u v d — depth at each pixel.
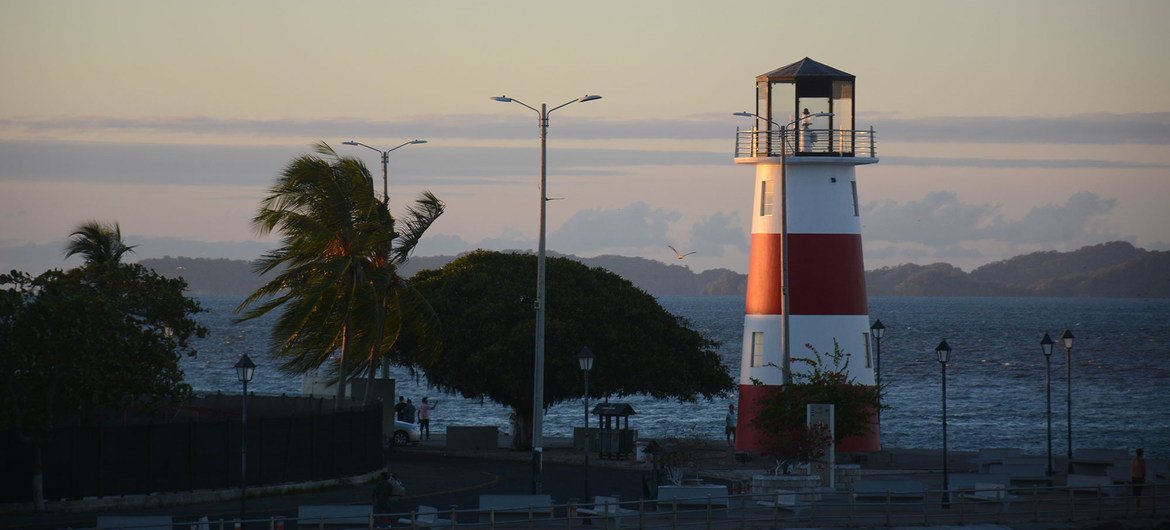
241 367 135.50
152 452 148.62
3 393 138.62
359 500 154.88
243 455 134.25
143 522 113.25
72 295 144.25
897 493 139.75
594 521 131.25
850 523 132.25
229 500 153.75
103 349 143.12
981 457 193.12
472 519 137.75
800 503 138.00
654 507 147.38
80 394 146.00
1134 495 151.12
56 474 142.75
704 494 139.00
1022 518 137.50
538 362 156.00
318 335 186.25
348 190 183.12
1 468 140.75
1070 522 136.25
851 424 179.00
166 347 159.75
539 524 128.50
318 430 165.75
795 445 166.50
